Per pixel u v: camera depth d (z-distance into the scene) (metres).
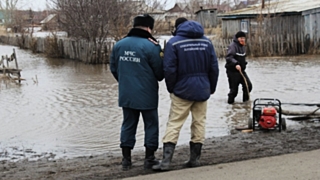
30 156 8.23
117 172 6.38
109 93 15.21
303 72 18.83
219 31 47.62
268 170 5.92
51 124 10.80
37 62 29.44
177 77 6.17
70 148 8.68
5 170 7.22
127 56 6.21
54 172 6.80
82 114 11.80
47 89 16.73
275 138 8.44
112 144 8.84
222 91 14.88
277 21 28.95
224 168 6.14
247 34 29.08
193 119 6.38
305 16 28.56
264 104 9.34
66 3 30.98
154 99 6.30
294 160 6.36
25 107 13.18
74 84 17.88
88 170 6.79
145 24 6.32
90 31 27.94
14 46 48.94
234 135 8.95
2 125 10.92
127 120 6.44
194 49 6.12
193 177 5.79
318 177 5.52
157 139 6.43
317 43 28.42
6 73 20.64
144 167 6.46
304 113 10.05
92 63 27.38
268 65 22.33
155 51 6.21
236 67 12.32
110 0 28.98
